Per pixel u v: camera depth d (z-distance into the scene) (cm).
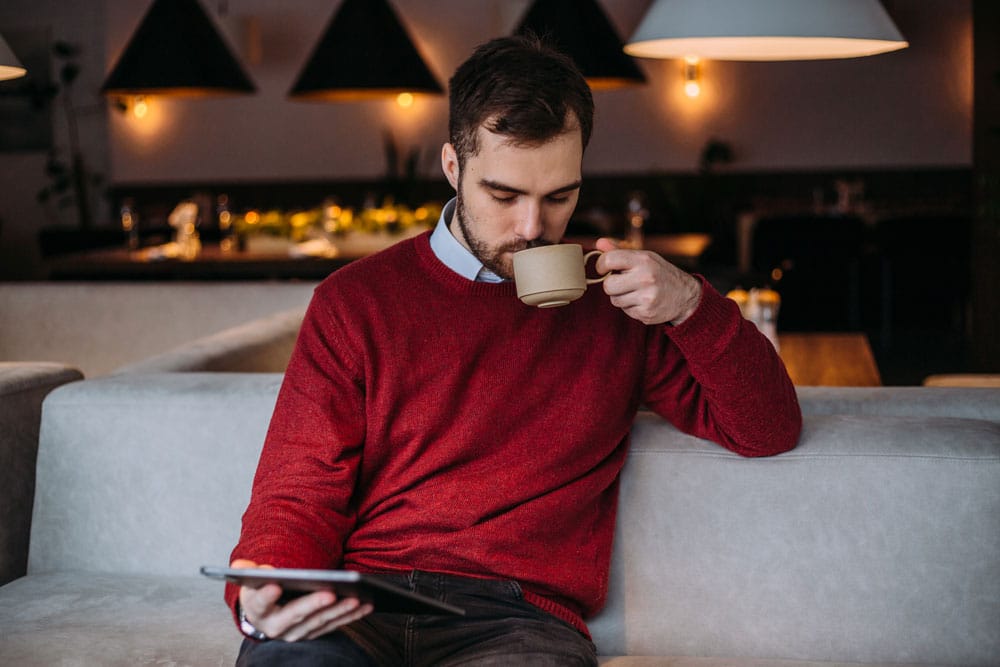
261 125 965
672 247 525
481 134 142
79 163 951
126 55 480
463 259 157
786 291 781
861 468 163
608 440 162
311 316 160
